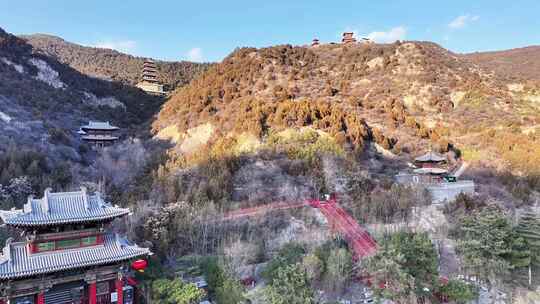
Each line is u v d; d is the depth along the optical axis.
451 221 49.81
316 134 72.75
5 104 87.19
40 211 23.83
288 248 36.66
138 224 38.66
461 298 31.77
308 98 94.62
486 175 70.06
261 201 53.28
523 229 39.16
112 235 27.30
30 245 23.50
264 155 64.38
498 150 79.62
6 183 47.88
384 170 69.81
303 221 48.88
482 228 36.84
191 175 56.47
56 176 54.34
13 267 22.20
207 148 73.44
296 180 58.78
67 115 100.81
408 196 54.91
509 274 36.22
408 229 43.59
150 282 28.98
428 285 32.06
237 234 42.03
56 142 76.44
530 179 65.81
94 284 25.86
